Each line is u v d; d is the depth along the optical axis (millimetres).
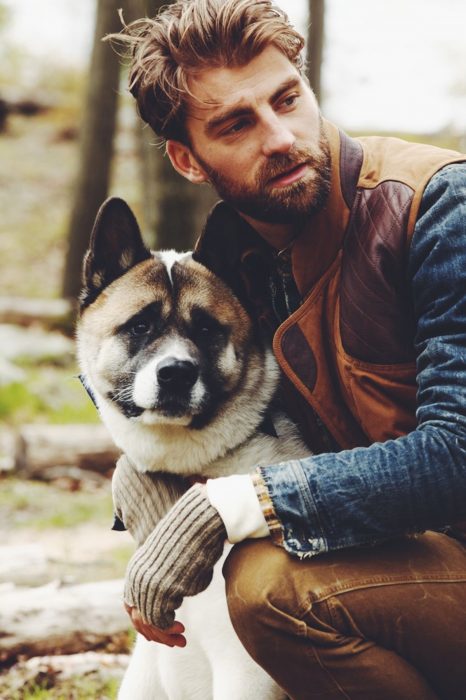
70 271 13297
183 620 2346
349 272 2031
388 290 1963
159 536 1910
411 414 2012
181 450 2473
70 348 10891
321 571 1852
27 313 11867
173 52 2117
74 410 9164
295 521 1821
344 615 1838
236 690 2281
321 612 1835
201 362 2508
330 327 2107
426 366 1845
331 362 2127
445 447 1745
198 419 2463
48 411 9117
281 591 1845
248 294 2672
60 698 3127
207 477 2518
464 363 1769
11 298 14461
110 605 3566
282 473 1844
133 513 2525
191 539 1873
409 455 1767
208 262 2738
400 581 1864
